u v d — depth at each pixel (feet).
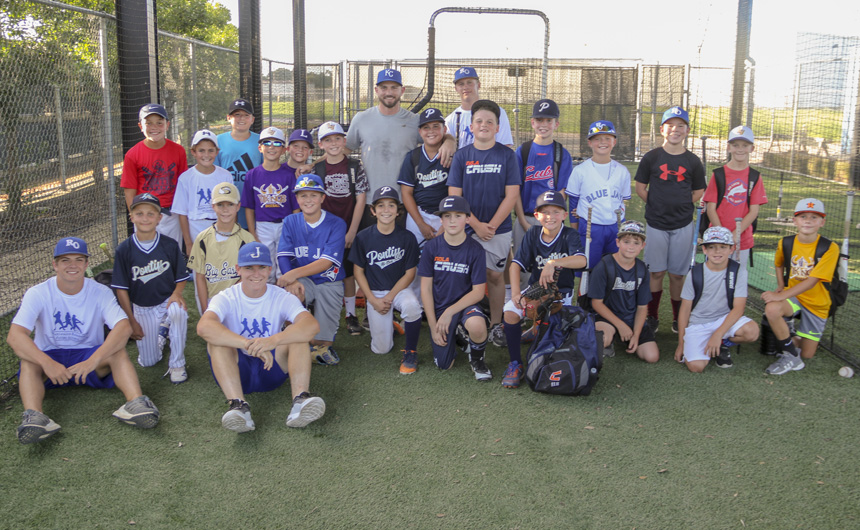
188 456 11.35
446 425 12.50
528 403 13.47
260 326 13.19
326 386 14.29
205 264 15.58
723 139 53.52
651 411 13.07
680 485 10.50
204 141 17.20
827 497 10.15
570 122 54.80
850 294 20.75
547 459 11.28
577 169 17.34
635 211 34.91
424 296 15.03
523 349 16.89
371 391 14.05
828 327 17.94
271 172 17.49
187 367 15.39
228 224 15.51
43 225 25.62
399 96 17.69
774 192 40.22
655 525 9.53
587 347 13.51
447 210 14.25
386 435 12.11
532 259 15.56
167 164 18.29
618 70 53.52
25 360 12.27
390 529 9.43
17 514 9.68
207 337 12.46
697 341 15.10
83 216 26.86
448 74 52.49
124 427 12.36
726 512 9.82
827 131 39.60
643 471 10.91
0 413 12.83
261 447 11.67
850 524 9.50
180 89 31.55
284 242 15.80
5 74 23.06
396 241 15.67
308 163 17.78
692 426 12.44
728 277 14.90
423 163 17.07
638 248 15.10
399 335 17.81
